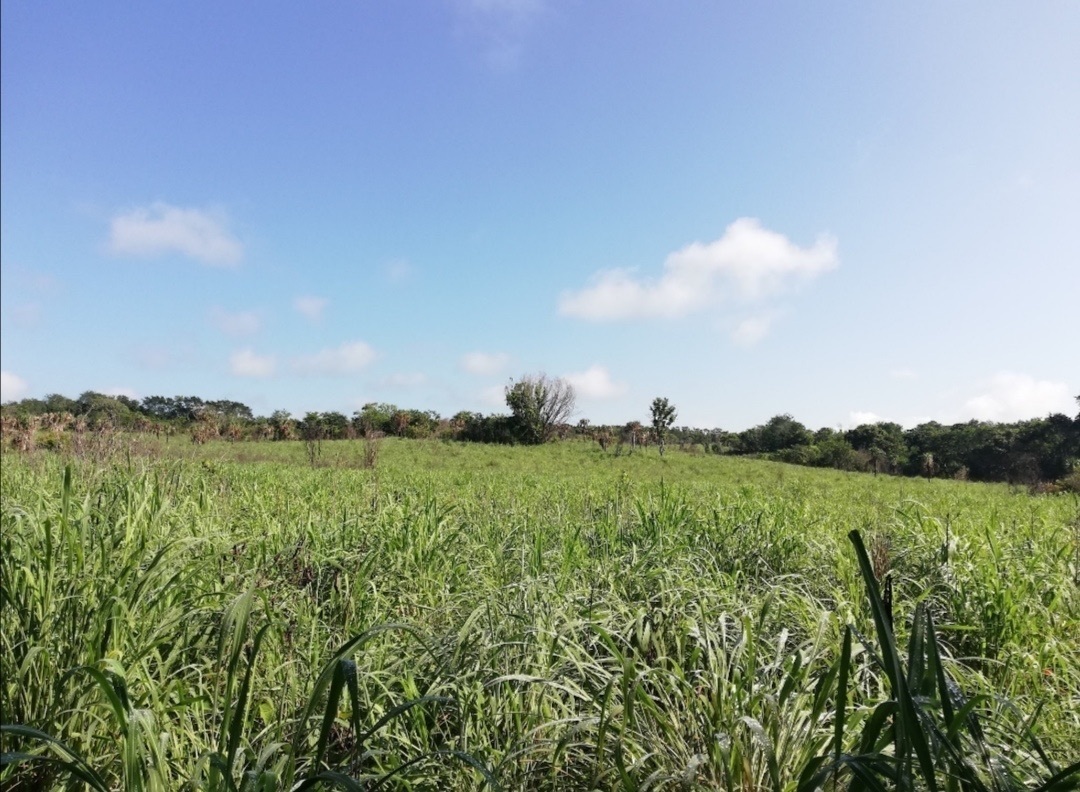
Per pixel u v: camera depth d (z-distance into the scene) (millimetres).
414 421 51344
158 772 1962
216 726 2715
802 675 2664
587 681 3018
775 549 5809
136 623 2764
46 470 7016
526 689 2910
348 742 2768
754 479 25781
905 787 1702
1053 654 3453
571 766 2529
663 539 5766
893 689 1746
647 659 3285
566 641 2945
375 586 4234
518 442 47750
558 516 7730
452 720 2928
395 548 4992
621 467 31219
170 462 5840
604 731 2270
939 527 5570
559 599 3672
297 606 3770
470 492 11094
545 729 2639
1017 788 1758
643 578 4465
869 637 3564
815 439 63750
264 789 1786
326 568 4555
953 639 4059
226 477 9156
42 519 3123
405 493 8930
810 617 3623
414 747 2512
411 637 3373
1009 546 5367
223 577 3881
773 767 2016
